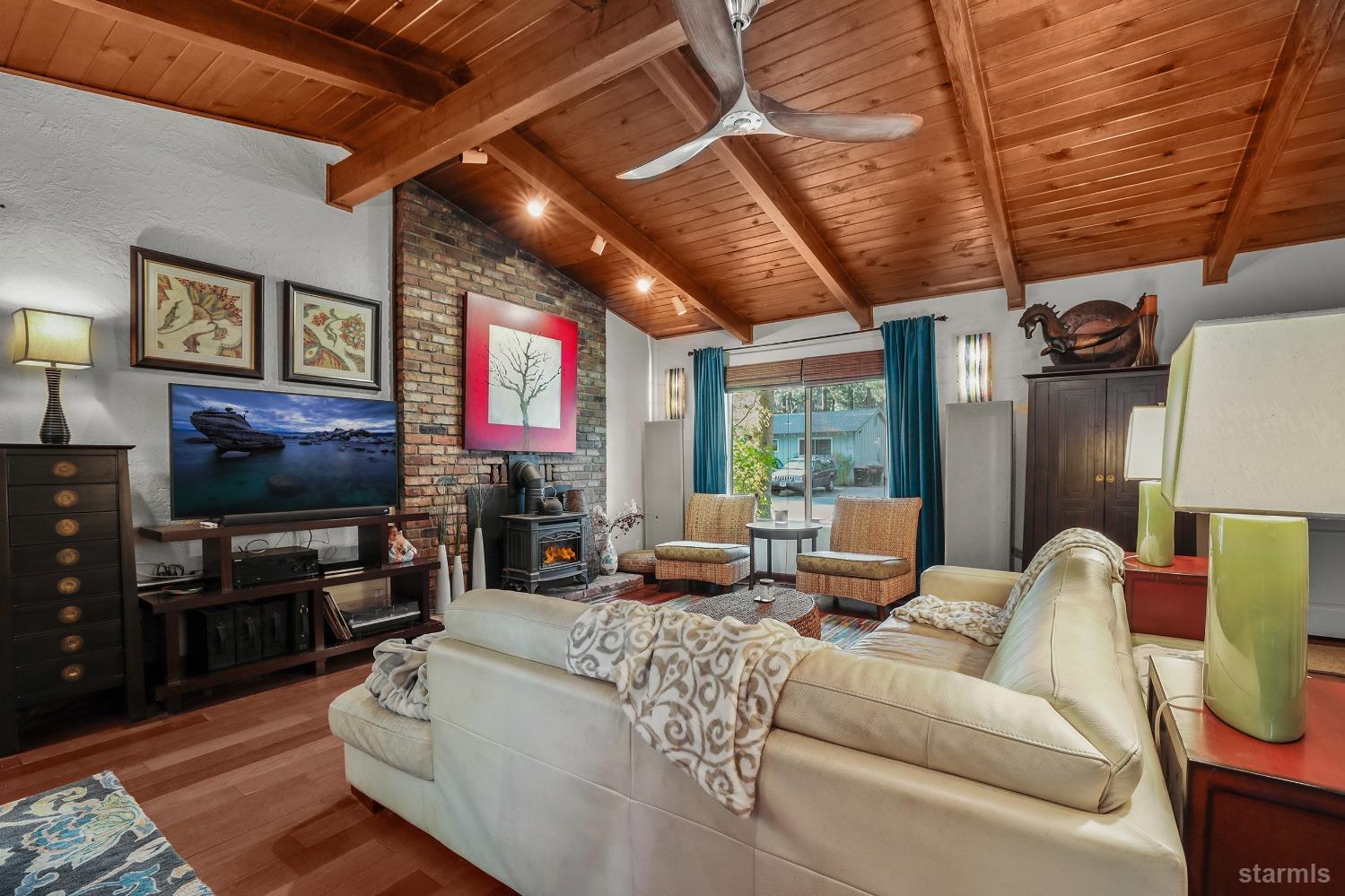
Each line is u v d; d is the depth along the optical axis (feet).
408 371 14.60
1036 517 14.20
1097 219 13.43
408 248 14.65
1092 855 2.76
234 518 10.86
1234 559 3.54
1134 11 9.17
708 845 4.01
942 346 17.15
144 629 10.68
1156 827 2.80
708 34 6.14
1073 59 10.03
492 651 5.59
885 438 18.72
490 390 16.35
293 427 12.28
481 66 10.77
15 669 8.48
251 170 12.23
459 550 15.64
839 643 13.29
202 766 8.03
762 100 7.46
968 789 3.14
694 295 18.12
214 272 11.57
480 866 5.63
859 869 3.38
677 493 21.07
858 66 10.57
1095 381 13.70
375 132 12.72
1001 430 15.56
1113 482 13.48
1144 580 7.52
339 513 12.89
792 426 20.42
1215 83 10.05
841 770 3.46
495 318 16.53
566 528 16.83
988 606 9.39
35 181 9.76
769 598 11.93
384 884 5.72
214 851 6.23
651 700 4.22
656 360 22.61
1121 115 10.89
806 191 13.88
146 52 9.62
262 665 10.62
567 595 16.49
